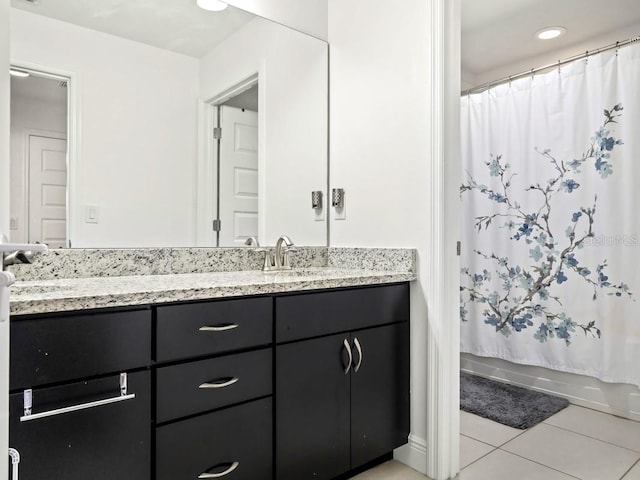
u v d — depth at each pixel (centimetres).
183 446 121
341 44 219
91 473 105
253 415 136
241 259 198
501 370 288
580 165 245
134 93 171
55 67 154
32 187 148
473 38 280
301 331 148
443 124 173
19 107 146
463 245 297
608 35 272
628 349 228
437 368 174
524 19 257
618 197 231
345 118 216
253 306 136
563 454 193
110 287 125
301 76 217
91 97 161
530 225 266
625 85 229
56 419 100
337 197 217
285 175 211
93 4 163
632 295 226
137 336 113
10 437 94
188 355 122
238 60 199
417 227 182
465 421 229
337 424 158
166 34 180
